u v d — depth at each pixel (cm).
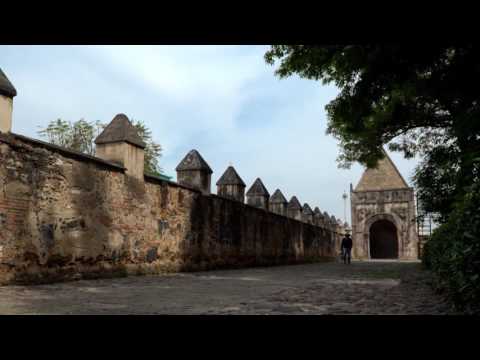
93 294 714
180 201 1448
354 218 4644
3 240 798
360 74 893
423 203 1341
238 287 878
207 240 1617
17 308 538
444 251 632
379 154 1872
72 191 985
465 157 773
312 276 1306
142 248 1234
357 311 530
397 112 1470
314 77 1080
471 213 427
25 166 860
